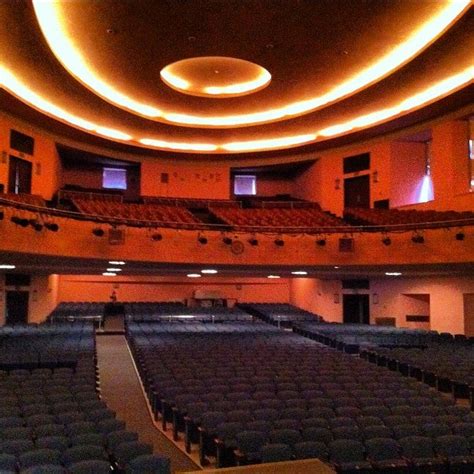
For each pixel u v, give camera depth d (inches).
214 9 525.7
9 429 285.1
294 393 397.7
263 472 96.0
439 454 290.5
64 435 293.1
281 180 1200.2
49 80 709.3
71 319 928.3
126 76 732.7
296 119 905.5
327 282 1039.0
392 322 935.0
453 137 800.3
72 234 601.6
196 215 973.2
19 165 853.2
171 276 1147.3
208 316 981.2
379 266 701.9
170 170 1101.1
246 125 952.3
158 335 710.5
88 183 1123.9
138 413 438.9
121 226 645.3
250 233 704.4
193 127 954.1
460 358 565.0
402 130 894.4
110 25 562.3
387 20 557.3
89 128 957.8
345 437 305.9
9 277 880.3
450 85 737.6
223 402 366.9
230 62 716.0
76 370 461.7
